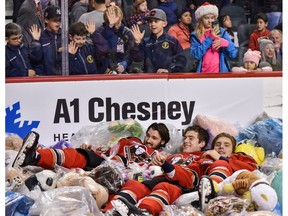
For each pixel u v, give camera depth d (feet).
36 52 23.76
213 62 24.26
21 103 23.63
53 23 23.73
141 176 22.09
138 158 22.98
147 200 20.30
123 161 22.75
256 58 24.23
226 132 23.79
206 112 24.06
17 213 20.34
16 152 23.02
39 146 22.89
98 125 23.72
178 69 24.20
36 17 23.70
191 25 24.18
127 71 24.13
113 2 23.89
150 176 22.15
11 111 23.61
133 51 24.09
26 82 23.58
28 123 23.66
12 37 23.57
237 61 24.27
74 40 23.86
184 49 24.20
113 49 24.03
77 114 23.77
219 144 23.34
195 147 23.53
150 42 24.13
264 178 21.71
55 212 19.65
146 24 24.04
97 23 23.90
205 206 20.62
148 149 23.21
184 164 22.70
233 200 20.35
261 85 24.14
